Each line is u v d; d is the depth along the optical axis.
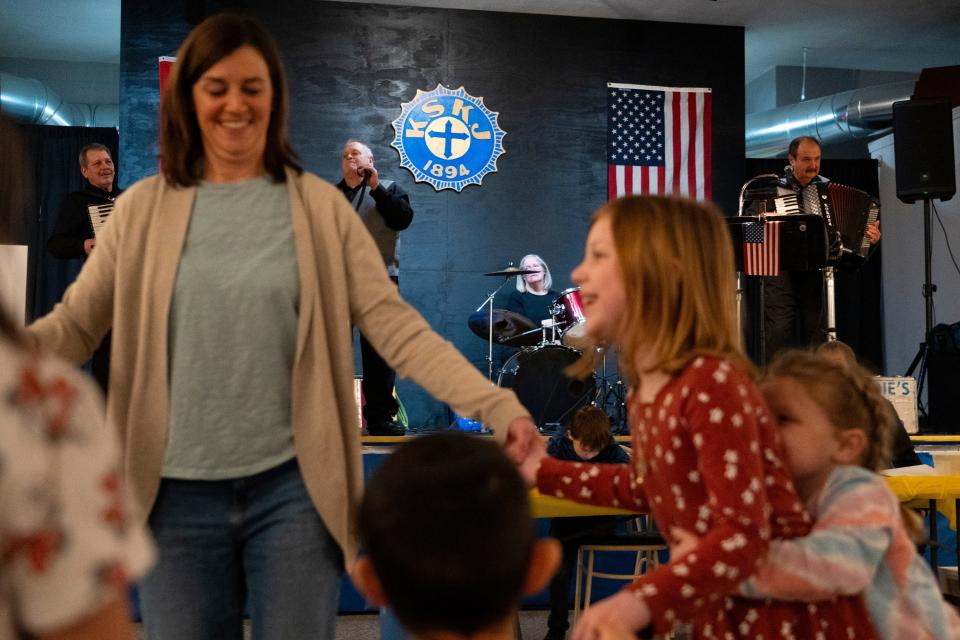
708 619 1.54
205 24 1.74
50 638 0.69
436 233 8.50
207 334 1.68
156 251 1.71
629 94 8.84
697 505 1.41
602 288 1.53
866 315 9.85
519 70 8.70
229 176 1.78
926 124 7.35
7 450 0.67
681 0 8.55
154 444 1.68
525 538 0.90
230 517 1.68
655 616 1.30
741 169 8.99
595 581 5.32
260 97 1.73
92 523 0.70
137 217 1.74
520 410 1.77
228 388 1.68
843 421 1.63
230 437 1.67
